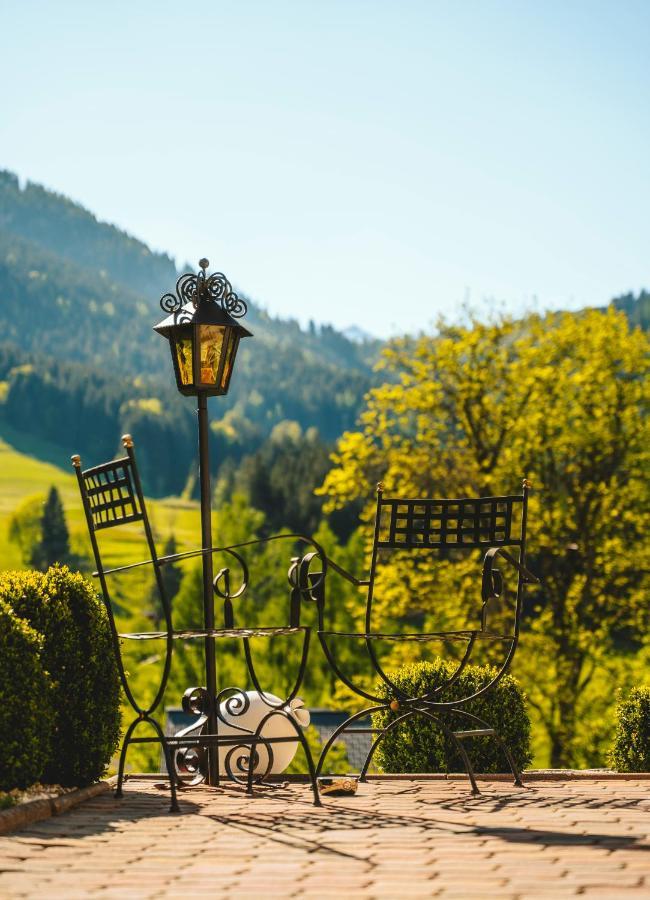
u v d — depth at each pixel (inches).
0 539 3617.1
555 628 749.3
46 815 164.9
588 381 771.4
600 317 792.9
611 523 753.0
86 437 5482.3
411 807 172.9
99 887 114.6
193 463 4899.1
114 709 203.3
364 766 211.9
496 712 245.6
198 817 164.4
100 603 205.5
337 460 772.0
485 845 136.3
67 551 3115.2
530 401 769.6
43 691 183.6
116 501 185.6
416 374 783.7
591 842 136.8
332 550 1082.1
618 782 208.2
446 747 243.4
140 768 888.9
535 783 207.5
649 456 762.2
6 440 5467.5
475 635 191.2
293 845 139.3
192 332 216.2
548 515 740.0
